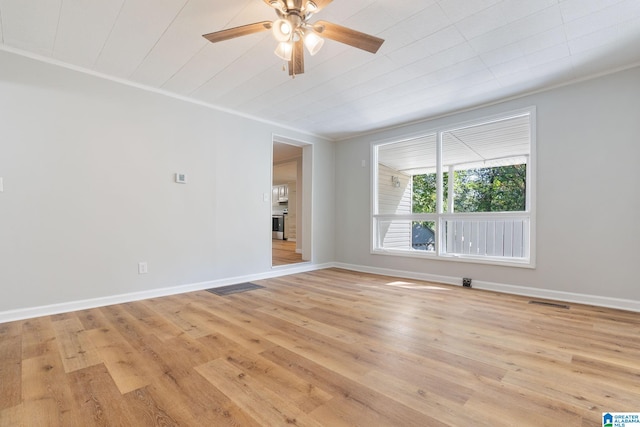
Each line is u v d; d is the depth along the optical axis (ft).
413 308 9.77
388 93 11.42
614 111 9.71
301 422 4.33
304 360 6.19
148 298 10.87
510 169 14.74
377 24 7.33
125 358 6.23
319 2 5.66
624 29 7.50
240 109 13.23
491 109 12.31
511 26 7.41
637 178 9.37
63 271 9.22
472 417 4.45
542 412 4.57
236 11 6.89
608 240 9.85
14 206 8.46
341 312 9.36
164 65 9.40
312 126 15.69
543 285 11.07
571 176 10.48
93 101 9.79
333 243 18.38
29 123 8.69
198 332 7.66
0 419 4.35
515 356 6.40
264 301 10.59
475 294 11.59
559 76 10.10
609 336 7.45
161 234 11.27
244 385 5.26
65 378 5.45
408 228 15.75
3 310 8.29
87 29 7.55
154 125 11.10
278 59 9.02
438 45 8.23
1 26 7.39
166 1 6.56
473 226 13.17
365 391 5.11
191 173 12.08
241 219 13.70
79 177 9.52
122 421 4.33
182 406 4.69
